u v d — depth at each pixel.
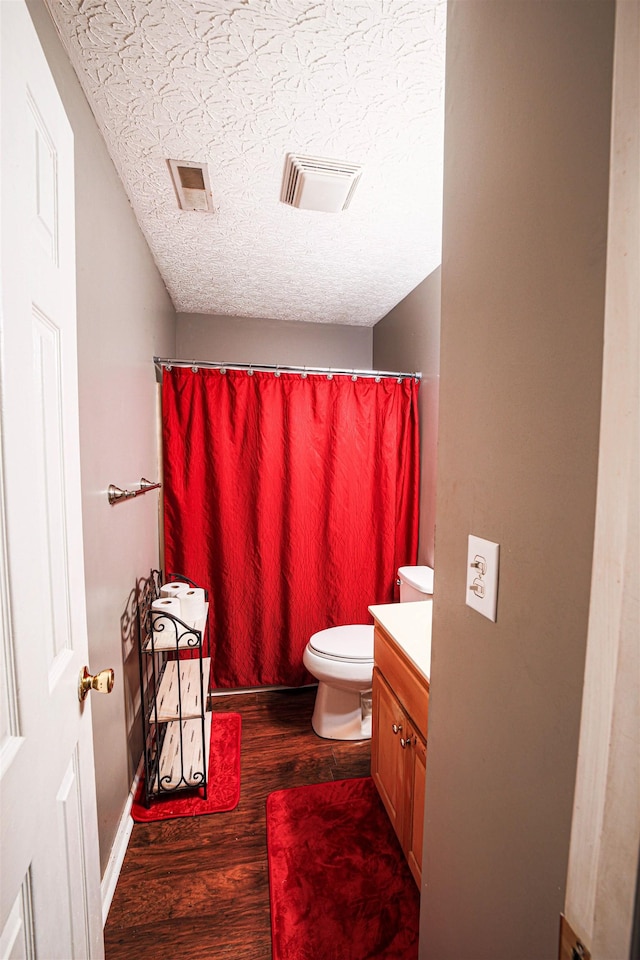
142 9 0.89
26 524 0.56
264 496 2.25
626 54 0.35
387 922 1.15
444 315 0.76
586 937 0.39
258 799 1.58
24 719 0.54
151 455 1.99
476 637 0.66
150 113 1.17
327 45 0.96
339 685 1.85
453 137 0.72
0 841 0.48
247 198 1.55
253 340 2.97
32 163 0.59
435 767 0.80
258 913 1.18
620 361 0.35
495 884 0.60
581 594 0.44
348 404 2.32
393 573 2.40
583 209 0.43
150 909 1.18
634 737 0.34
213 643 2.30
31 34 0.58
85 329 1.12
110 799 1.28
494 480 0.61
